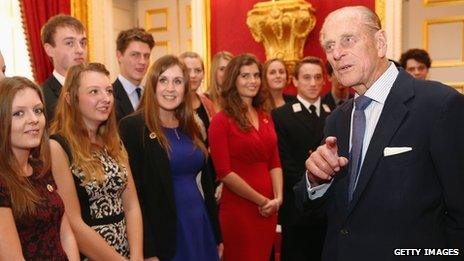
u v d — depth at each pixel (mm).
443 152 1296
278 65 3738
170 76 2346
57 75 2525
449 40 4621
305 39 4746
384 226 1359
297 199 1645
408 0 4848
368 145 1424
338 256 1444
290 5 4551
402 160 1344
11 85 1651
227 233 2818
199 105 3248
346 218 1431
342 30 1396
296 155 3094
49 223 1676
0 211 1543
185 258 2291
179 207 2320
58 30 2492
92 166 1970
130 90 2818
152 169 2264
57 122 2055
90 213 1978
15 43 4570
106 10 5242
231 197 2834
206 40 5113
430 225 1334
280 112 3178
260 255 2830
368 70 1404
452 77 4605
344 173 1481
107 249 1947
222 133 2793
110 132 2123
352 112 1562
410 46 4789
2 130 1618
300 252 3078
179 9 5512
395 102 1393
